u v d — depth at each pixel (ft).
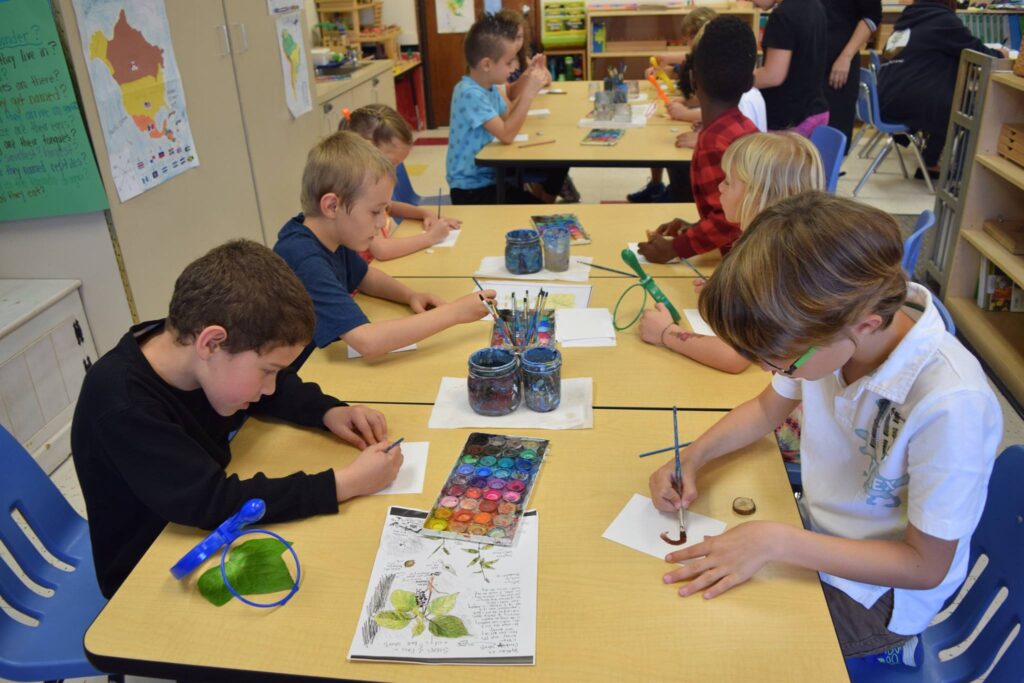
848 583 3.68
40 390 7.98
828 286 2.81
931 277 12.12
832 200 2.98
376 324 5.22
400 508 3.71
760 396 4.16
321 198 5.49
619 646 2.93
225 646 2.99
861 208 2.93
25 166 7.99
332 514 3.68
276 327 3.55
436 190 17.07
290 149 13.43
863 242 2.83
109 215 8.46
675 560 3.33
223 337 3.51
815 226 2.87
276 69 12.73
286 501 3.63
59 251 8.52
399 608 3.13
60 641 4.25
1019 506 3.52
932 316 3.25
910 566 3.15
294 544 3.50
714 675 2.80
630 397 4.65
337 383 4.92
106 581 4.19
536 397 4.45
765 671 2.81
